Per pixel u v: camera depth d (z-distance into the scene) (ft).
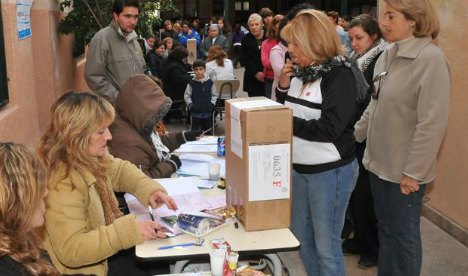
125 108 9.11
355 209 11.04
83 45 22.61
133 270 8.00
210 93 23.29
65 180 6.28
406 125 8.32
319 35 7.43
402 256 8.73
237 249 6.46
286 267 10.74
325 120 7.41
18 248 4.34
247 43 20.04
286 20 12.12
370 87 8.87
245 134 6.62
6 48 12.89
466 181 12.02
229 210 7.30
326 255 8.11
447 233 12.71
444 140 12.75
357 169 8.22
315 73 7.55
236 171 7.06
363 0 53.42
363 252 11.30
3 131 11.97
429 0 7.86
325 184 7.84
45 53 17.35
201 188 8.61
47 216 6.17
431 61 7.85
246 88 20.59
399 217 8.63
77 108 6.39
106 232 6.28
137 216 7.48
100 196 6.92
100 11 18.93
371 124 8.95
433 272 10.98
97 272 6.61
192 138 11.57
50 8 17.65
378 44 10.75
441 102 7.84
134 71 13.93
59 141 6.35
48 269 4.53
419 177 8.06
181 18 62.75
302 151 7.84
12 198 4.34
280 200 6.93
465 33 11.79
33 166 4.58
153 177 9.05
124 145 8.98
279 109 6.73
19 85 13.83
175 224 7.04
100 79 13.30
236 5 74.02
